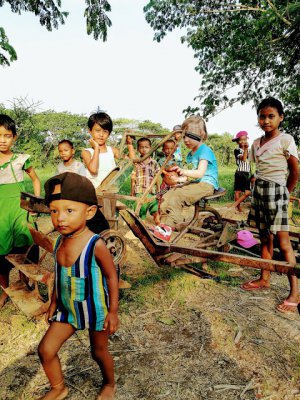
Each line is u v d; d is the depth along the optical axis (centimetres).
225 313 299
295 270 231
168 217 358
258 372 226
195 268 386
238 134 782
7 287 303
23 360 234
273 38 893
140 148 500
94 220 282
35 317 265
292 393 207
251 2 991
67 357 238
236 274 390
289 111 934
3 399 200
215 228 423
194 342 257
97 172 342
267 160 303
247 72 1158
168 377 220
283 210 300
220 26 1156
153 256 318
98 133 340
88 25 789
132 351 246
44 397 185
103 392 196
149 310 304
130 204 723
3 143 285
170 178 337
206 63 1222
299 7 715
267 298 331
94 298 170
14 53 682
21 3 764
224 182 1415
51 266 405
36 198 264
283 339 263
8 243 292
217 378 220
